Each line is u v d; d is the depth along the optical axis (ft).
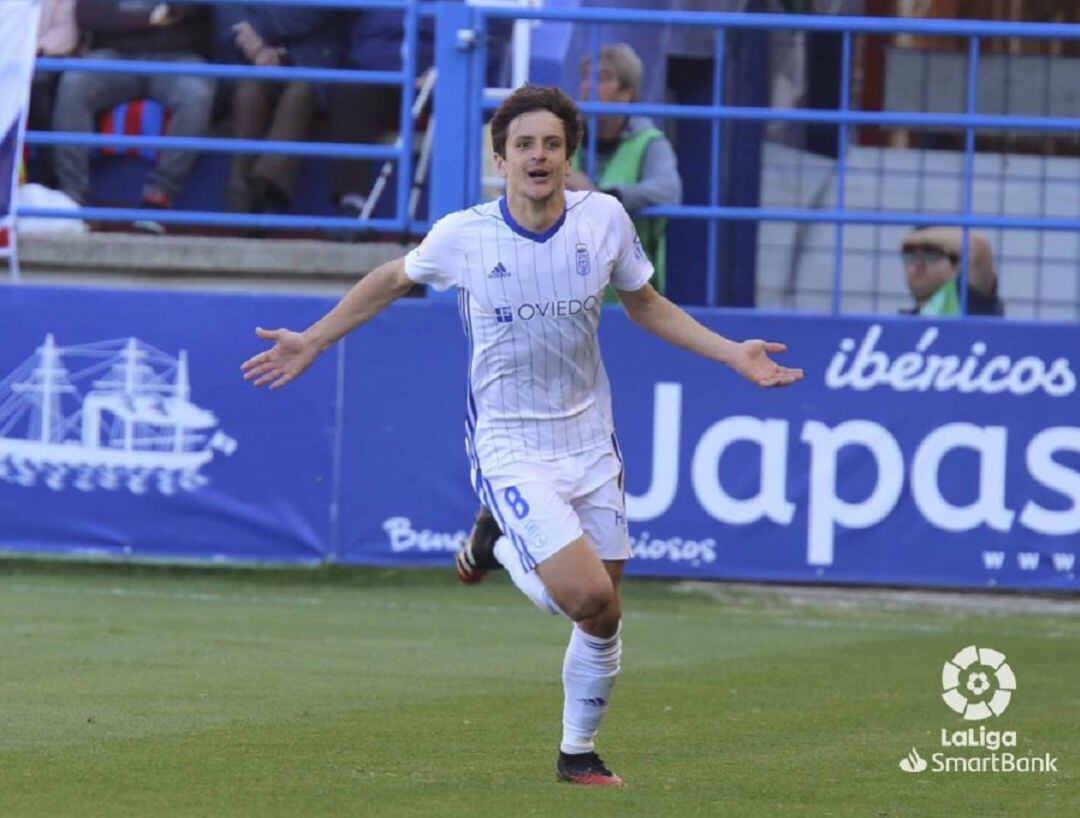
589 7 136.77
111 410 119.44
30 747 63.31
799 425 118.21
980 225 118.73
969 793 58.75
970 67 121.80
